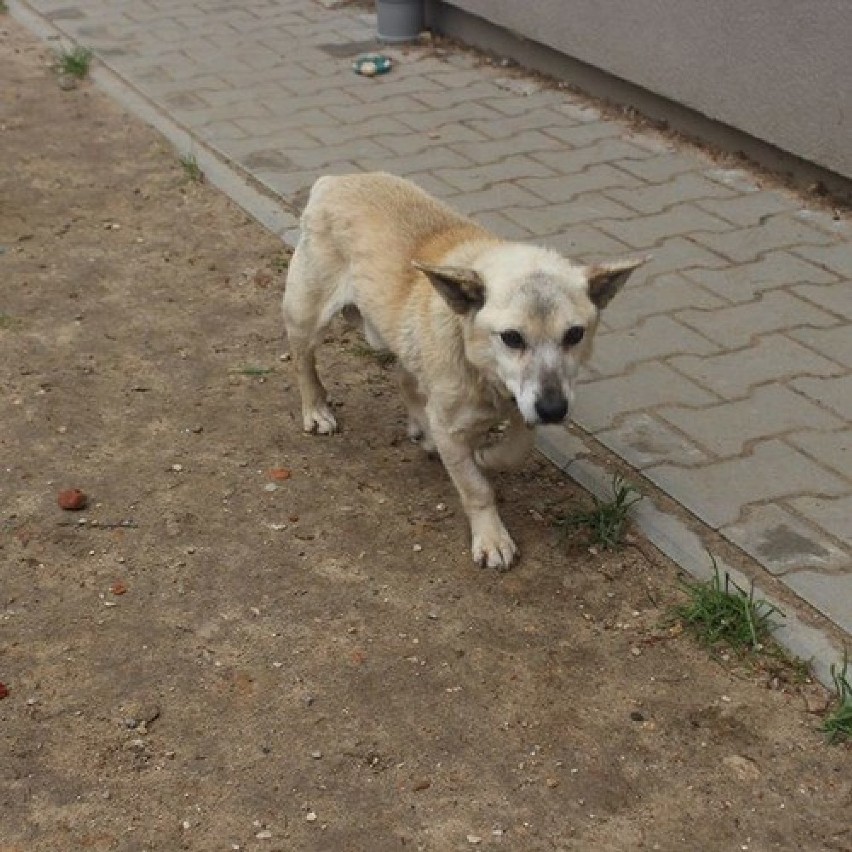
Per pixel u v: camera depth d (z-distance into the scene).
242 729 2.58
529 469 2.96
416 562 2.80
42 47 4.51
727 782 2.53
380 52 4.41
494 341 2.66
